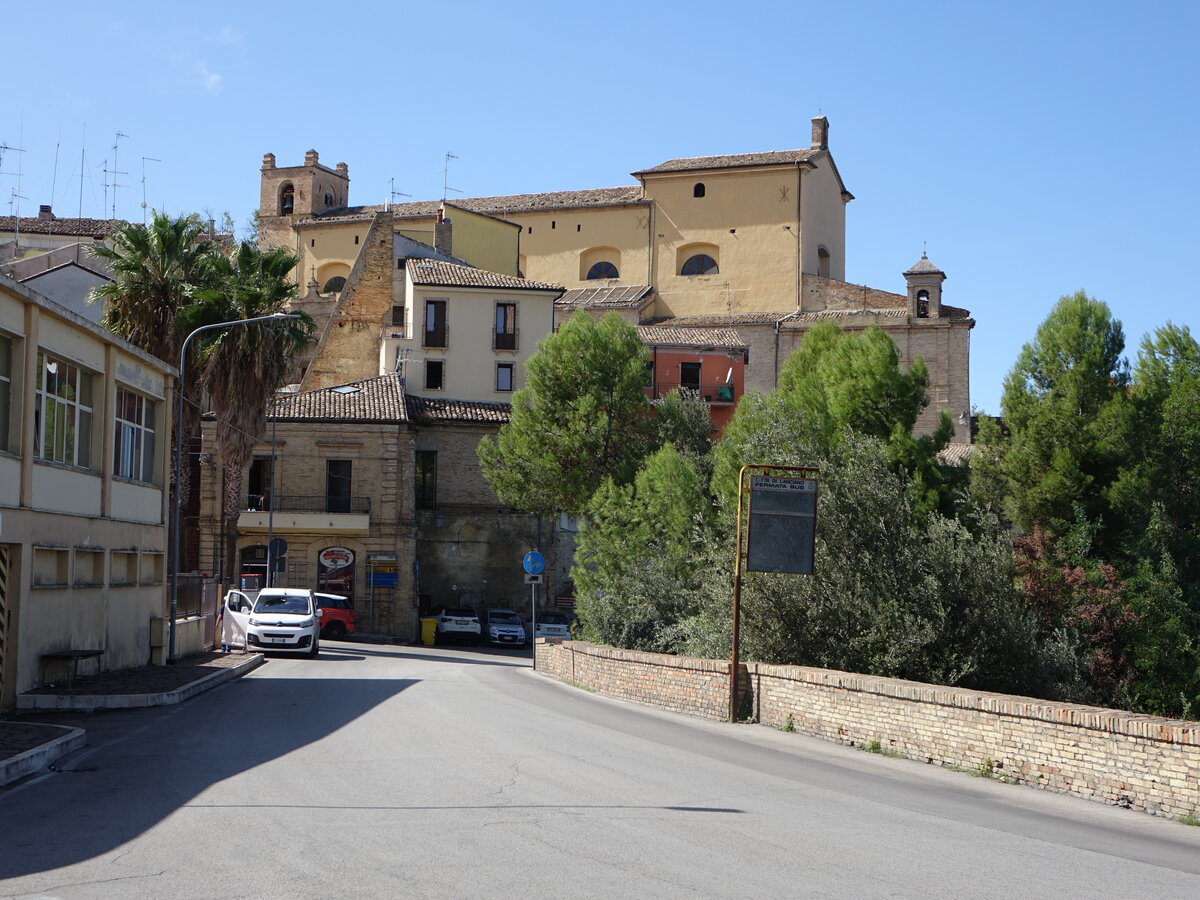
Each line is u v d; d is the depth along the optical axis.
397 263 70.38
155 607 29.89
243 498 53.72
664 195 77.50
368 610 54.38
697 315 75.94
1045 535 35.47
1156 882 7.91
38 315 21.34
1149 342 45.47
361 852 8.41
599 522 36.34
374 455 55.16
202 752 14.62
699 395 64.19
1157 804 11.11
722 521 25.22
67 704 20.56
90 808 10.61
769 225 75.25
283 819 9.75
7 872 8.00
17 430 20.70
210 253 40.28
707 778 12.37
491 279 63.56
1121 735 11.55
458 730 16.70
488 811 10.11
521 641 54.03
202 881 7.59
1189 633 32.66
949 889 7.52
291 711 20.02
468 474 58.50
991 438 39.81
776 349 70.44
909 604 21.59
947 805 11.10
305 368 75.88
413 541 55.22
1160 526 36.19
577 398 49.19
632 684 23.80
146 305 38.44
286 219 90.31
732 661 19.53
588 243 78.69
